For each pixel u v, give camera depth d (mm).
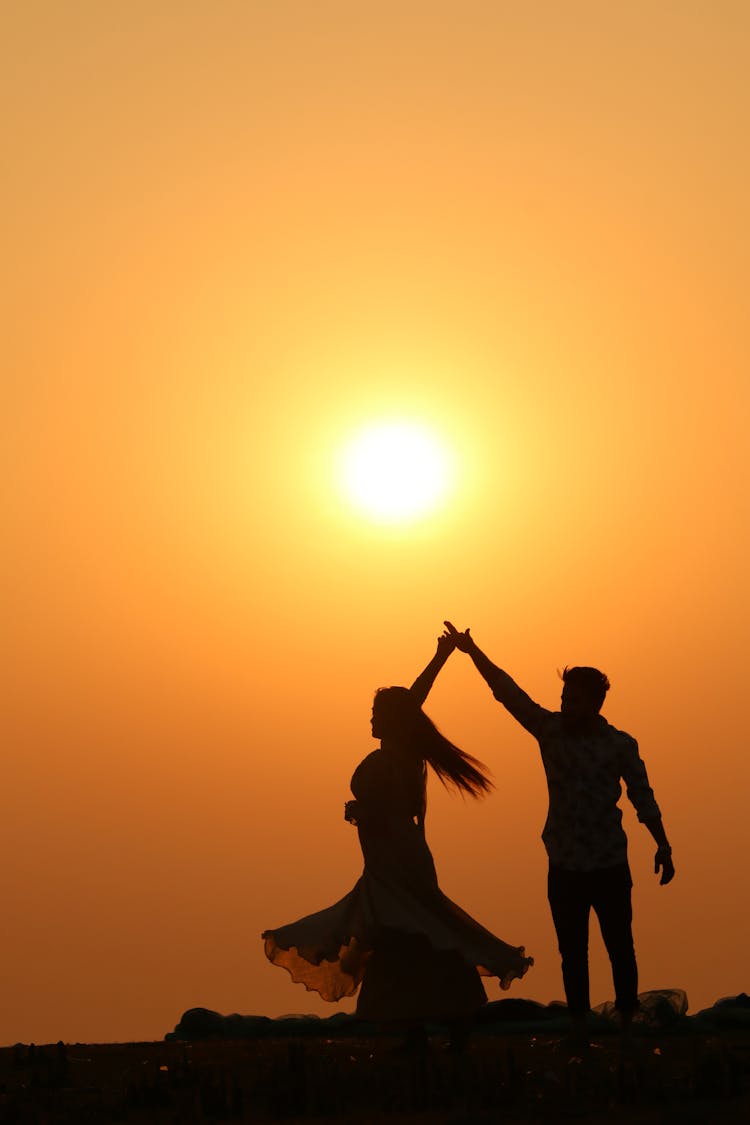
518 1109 12602
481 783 17109
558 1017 23266
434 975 16250
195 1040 22859
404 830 16734
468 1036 16562
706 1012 22750
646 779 15875
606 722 16047
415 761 17031
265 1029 24328
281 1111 12859
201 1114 13008
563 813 15875
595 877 15711
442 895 16594
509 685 16609
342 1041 20078
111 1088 14984
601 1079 13703
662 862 15734
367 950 16828
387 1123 12156
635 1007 15805
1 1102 14156
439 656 17375
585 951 15852
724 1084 12727
